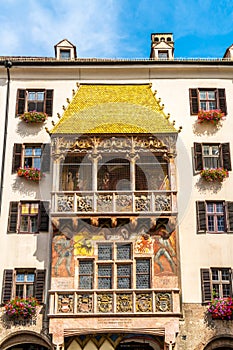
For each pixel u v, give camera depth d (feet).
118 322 82.94
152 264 86.99
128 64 103.45
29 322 85.76
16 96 102.01
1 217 92.94
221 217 93.71
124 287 86.17
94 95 99.76
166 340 82.33
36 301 86.38
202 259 90.22
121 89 101.35
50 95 102.12
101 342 86.58
